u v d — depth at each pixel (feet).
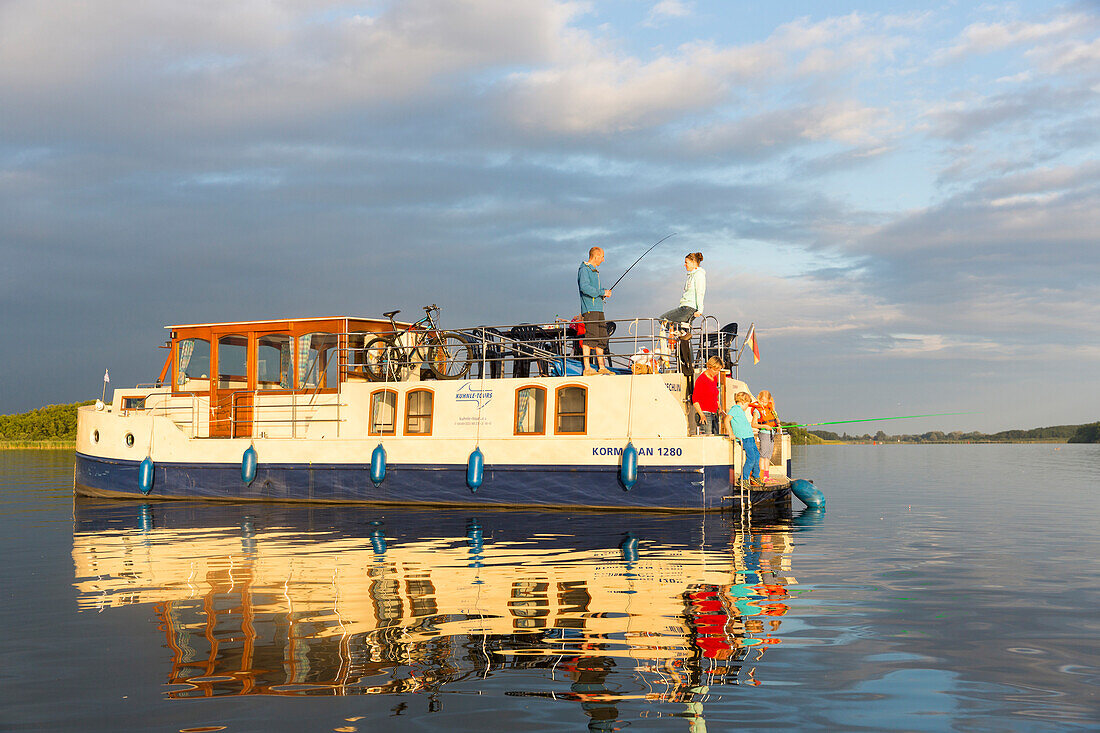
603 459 52.95
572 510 53.31
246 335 62.90
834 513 54.34
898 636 21.42
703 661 19.22
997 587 27.91
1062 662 19.13
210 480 61.31
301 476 59.16
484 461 55.21
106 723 15.52
